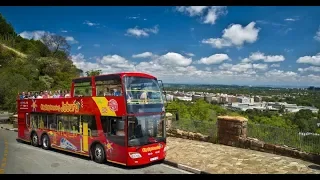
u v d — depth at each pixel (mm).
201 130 16344
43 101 17109
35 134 17953
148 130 12023
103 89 12898
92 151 13375
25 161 13570
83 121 13945
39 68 63562
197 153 13102
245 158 11844
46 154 15344
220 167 10867
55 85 59906
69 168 12023
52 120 16375
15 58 72750
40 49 77875
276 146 12281
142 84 12266
